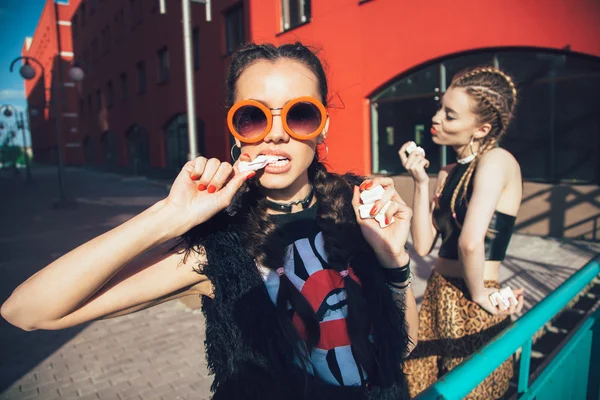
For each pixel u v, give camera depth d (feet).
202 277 3.08
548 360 4.86
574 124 21.57
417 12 25.57
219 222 3.16
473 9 23.17
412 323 3.84
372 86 28.63
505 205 5.22
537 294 14.42
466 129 5.30
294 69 3.24
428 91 26.50
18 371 10.93
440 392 2.82
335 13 30.07
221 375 3.12
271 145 3.15
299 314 3.12
